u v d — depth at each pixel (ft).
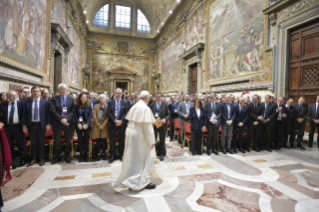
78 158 16.72
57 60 37.83
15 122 14.32
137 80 85.15
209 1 41.96
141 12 87.30
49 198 9.50
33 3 23.88
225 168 14.17
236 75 33.24
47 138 17.58
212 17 41.06
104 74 80.48
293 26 23.58
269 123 19.24
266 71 26.84
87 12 72.90
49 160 16.02
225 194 10.10
